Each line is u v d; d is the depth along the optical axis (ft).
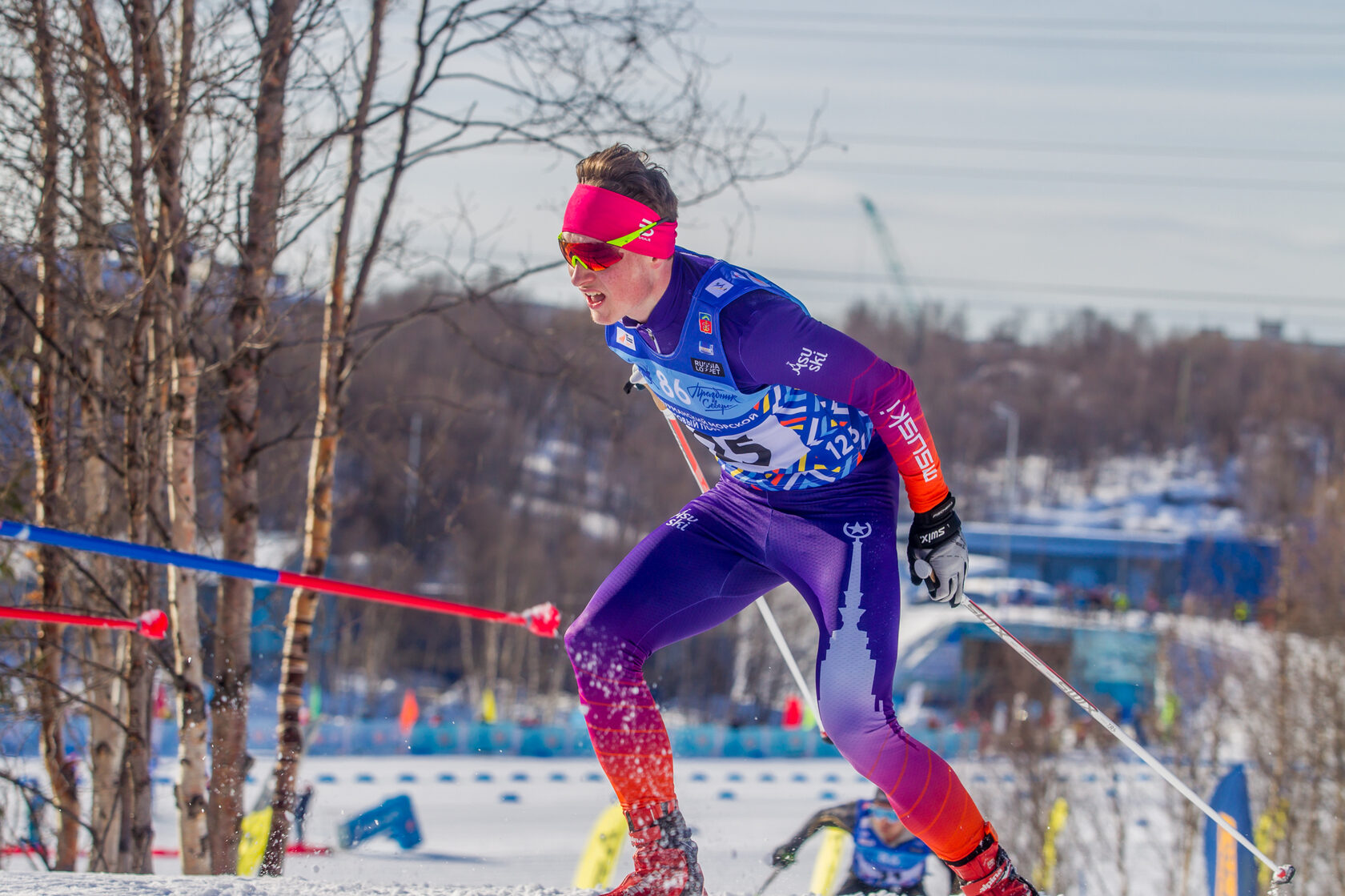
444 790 101.81
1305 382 434.30
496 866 68.08
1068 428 446.60
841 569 13.34
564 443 262.26
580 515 234.38
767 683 158.30
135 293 34.30
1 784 39.68
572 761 121.39
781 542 13.84
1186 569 212.23
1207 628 122.31
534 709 174.60
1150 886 89.61
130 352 34.14
